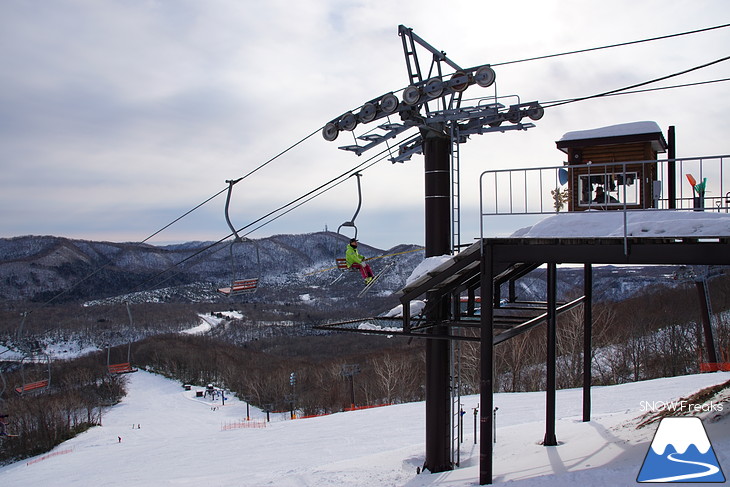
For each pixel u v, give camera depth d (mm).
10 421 54344
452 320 12422
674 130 11617
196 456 21734
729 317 46969
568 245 8859
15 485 26000
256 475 15156
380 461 13406
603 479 8055
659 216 8430
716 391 12227
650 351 43281
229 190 13086
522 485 8609
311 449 18609
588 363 14633
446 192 12352
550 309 12516
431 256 12328
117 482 18906
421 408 24562
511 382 40250
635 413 14164
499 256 9375
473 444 14281
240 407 70438
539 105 11867
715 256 7891
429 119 11953
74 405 64062
